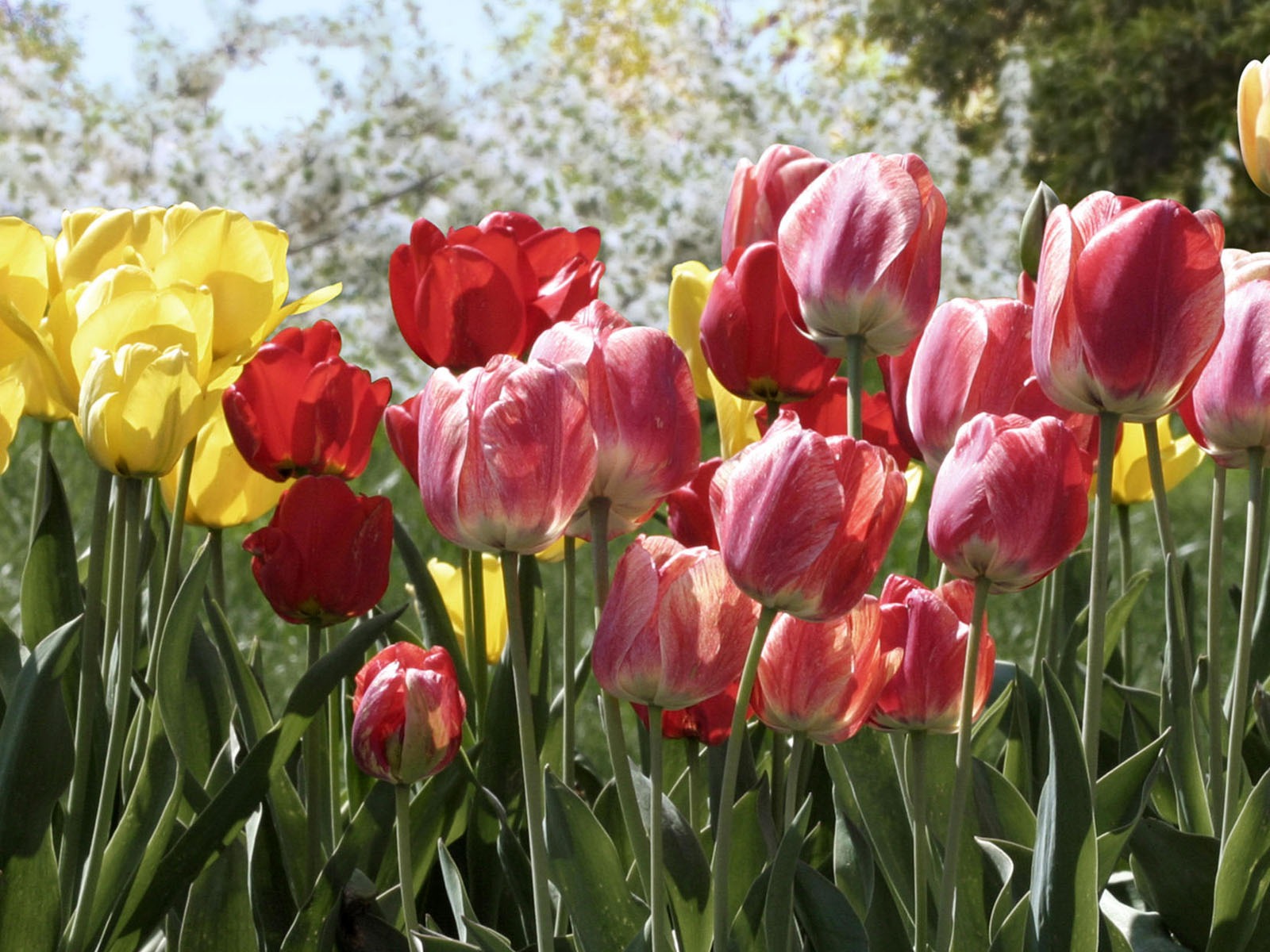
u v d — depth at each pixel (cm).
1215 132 972
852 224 107
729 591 86
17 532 373
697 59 805
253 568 128
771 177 150
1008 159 841
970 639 93
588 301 138
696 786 119
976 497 90
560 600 334
